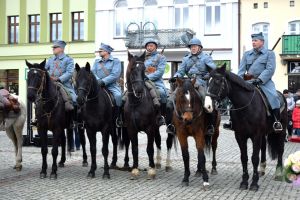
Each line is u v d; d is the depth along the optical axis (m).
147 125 10.99
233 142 20.05
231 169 12.62
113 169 12.67
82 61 37.00
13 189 9.95
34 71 10.81
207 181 9.85
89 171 11.62
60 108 11.34
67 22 37.41
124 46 35.22
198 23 33.41
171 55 33.25
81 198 9.05
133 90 10.61
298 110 21.16
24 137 17.97
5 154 15.81
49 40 38.22
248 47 32.59
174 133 11.12
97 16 36.16
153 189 9.93
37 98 10.94
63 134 12.93
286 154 16.17
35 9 38.56
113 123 12.20
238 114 9.87
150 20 34.53
